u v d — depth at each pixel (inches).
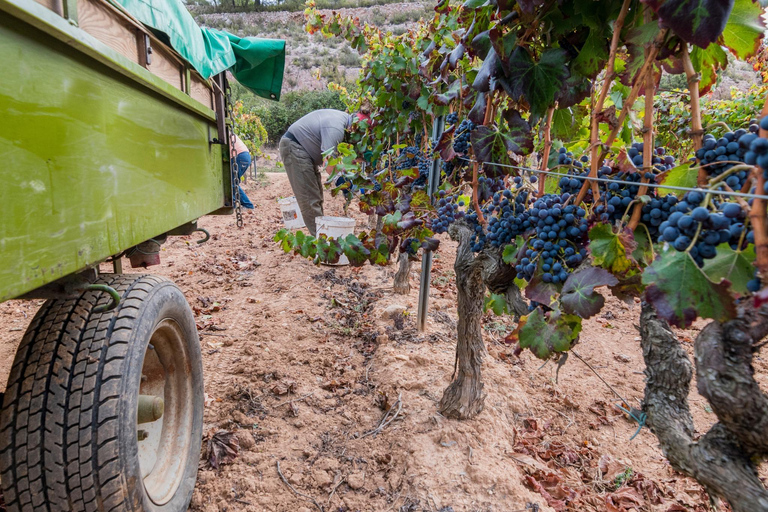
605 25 59.9
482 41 69.9
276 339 168.1
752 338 38.4
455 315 190.9
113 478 67.6
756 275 35.5
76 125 55.8
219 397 133.8
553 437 129.6
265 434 121.3
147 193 77.9
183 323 97.1
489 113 76.9
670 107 197.6
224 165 140.4
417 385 137.3
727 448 43.1
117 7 70.1
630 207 53.1
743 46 50.3
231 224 355.9
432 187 146.8
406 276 206.1
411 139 196.7
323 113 240.1
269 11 2047.2
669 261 40.1
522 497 98.5
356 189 218.7
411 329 172.9
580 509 103.9
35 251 47.5
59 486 66.9
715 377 39.3
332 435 123.2
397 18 1743.4
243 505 100.7
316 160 239.0
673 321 38.8
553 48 63.1
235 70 187.8
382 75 181.6
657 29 47.6
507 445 118.3
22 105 45.9
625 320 203.0
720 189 39.6
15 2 41.9
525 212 70.0
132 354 72.9
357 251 134.6
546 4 59.8
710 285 37.7
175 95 89.2
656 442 129.0
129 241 70.5
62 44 53.1
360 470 111.4
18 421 67.1
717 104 277.1
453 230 117.3
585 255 56.3
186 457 97.1
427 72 130.9
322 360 156.2
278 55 187.8
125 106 69.7
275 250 284.5
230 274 245.6
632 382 156.5
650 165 51.9
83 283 66.6
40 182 48.5
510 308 84.7
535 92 64.1
